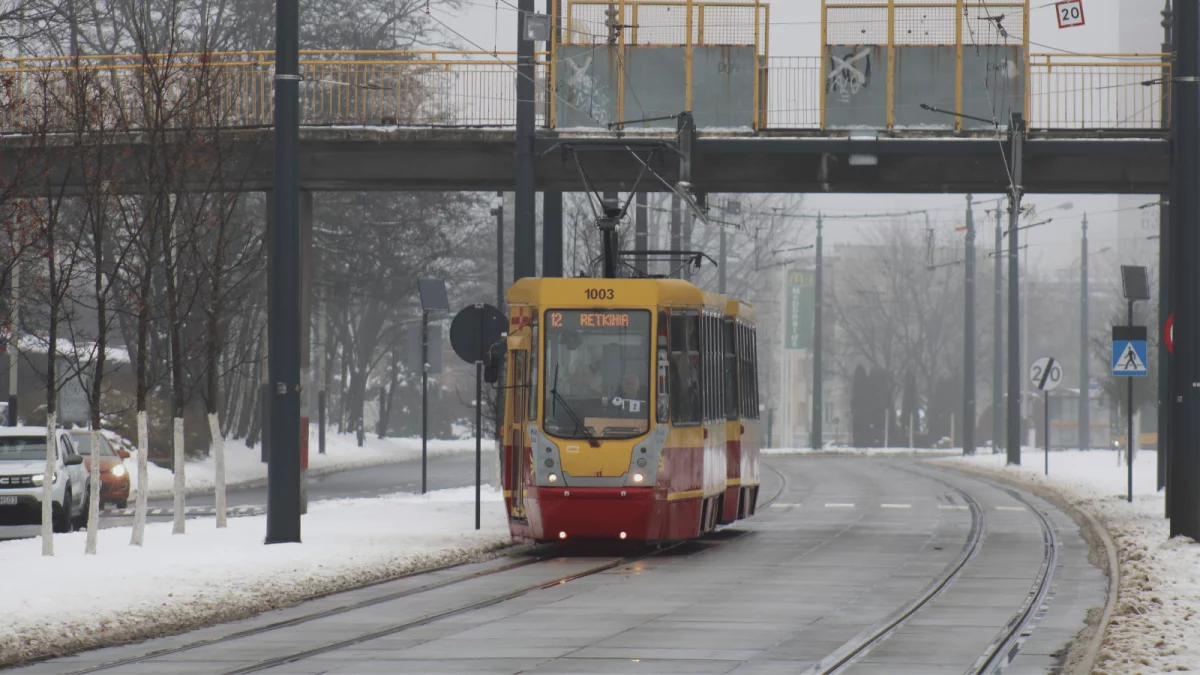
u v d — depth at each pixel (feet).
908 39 395.14
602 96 399.03
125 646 177.78
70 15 514.68
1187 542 295.48
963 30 394.73
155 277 364.17
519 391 294.05
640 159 375.25
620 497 280.92
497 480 480.23
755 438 372.58
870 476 654.12
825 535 342.23
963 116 381.81
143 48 305.94
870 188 396.57
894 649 170.09
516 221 367.04
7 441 362.53
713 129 389.19
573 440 284.20
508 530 328.49
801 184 391.65
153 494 541.75
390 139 384.88
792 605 210.79
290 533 285.84
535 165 381.81
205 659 165.27
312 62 396.57
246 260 421.59
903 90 394.52
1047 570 261.24
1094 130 387.75
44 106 294.66
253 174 376.48
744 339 358.23
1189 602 203.72
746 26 399.85
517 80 373.20
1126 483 522.47
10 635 177.47
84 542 292.81
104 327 265.75
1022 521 385.29
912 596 221.87
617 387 287.07
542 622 193.16
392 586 236.63
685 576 251.39
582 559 282.97
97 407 262.67
